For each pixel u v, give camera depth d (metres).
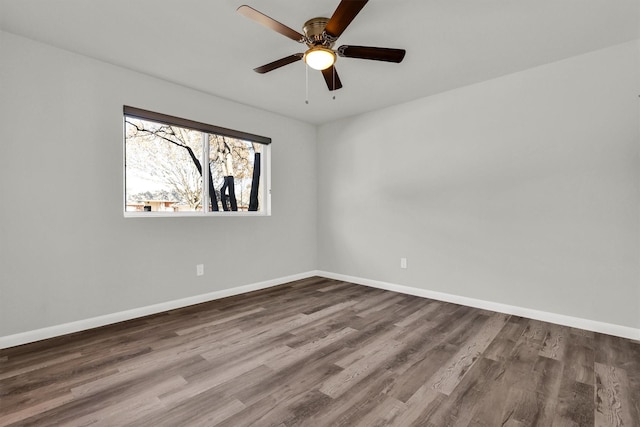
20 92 2.25
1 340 2.17
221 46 2.41
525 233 2.82
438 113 3.35
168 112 3.03
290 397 1.62
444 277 3.34
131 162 2.88
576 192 2.57
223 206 3.58
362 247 4.07
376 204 3.91
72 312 2.47
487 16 2.03
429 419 1.45
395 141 3.72
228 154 3.63
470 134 3.13
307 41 1.99
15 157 2.23
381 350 2.16
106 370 1.88
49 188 2.37
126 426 1.40
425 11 1.98
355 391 1.67
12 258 2.22
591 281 2.51
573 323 2.58
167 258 3.02
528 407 1.54
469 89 3.13
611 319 2.43
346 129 4.21
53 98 2.39
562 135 2.62
